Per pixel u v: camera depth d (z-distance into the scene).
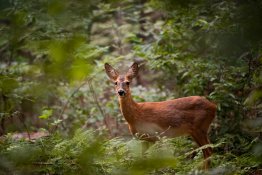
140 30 18.64
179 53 12.51
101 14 15.73
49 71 5.10
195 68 12.56
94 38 17.42
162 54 13.09
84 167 4.84
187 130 12.00
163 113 11.98
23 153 5.13
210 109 11.80
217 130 12.57
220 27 7.96
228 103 11.88
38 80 5.65
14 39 5.58
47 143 7.43
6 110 11.21
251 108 10.94
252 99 6.23
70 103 16.17
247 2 5.24
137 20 17.16
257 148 5.82
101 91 17.06
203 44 7.64
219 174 6.93
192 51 12.15
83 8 4.94
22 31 5.57
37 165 6.80
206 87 13.14
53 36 6.90
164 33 12.84
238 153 10.79
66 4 4.71
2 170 5.23
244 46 5.47
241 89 11.50
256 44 5.33
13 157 5.09
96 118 15.95
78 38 4.92
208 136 12.60
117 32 17.72
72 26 4.96
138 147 6.04
